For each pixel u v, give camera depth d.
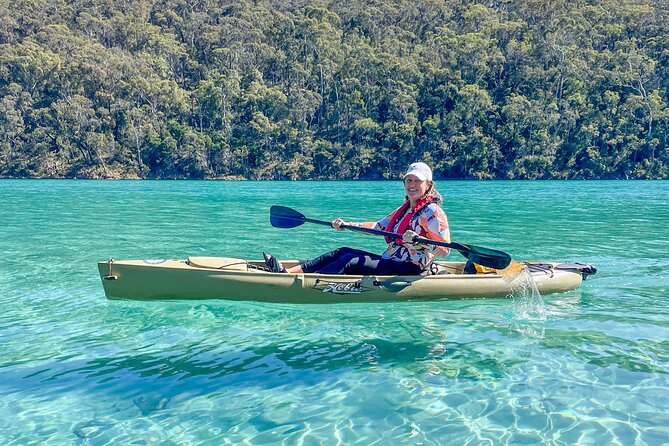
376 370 3.78
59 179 68.31
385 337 4.43
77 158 74.31
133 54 91.06
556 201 23.08
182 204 20.75
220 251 8.31
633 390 3.44
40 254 8.12
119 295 5.33
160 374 3.72
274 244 9.05
